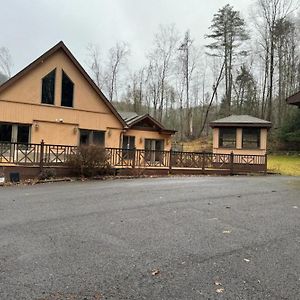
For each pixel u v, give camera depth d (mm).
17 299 3084
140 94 47906
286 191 10750
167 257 4258
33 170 12844
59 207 7301
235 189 10922
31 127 18000
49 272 3709
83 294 3207
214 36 43844
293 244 4891
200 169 18469
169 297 3174
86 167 13742
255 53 41562
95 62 50094
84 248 4543
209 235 5289
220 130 23641
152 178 14680
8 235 5074
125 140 22375
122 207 7391
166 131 24094
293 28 39062
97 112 20500
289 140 32531
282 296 3238
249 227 5848
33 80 17953
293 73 39281
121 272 3748
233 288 3395
